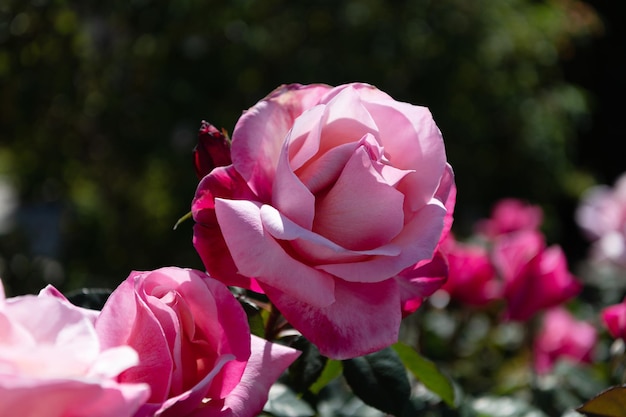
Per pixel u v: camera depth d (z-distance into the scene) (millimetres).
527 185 3514
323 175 557
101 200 3002
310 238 538
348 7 2918
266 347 547
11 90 2658
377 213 553
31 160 2887
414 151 573
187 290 521
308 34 2959
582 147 4719
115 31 2809
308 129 559
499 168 3492
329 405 902
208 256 563
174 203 2887
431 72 3041
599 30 3740
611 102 4613
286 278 537
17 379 421
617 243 1477
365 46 2910
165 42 2773
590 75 4582
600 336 1468
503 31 3146
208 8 2750
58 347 438
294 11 2879
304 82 2857
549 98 3498
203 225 563
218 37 2811
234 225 538
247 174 567
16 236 2480
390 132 575
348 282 563
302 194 544
